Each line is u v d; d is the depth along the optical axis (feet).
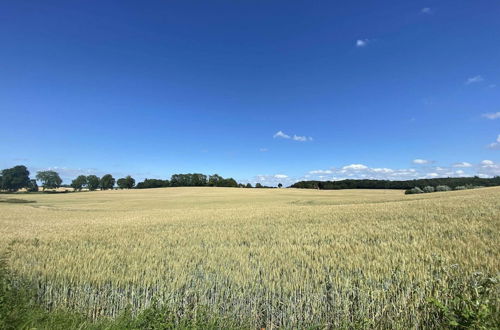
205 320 19.52
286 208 109.09
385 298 20.33
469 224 46.26
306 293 21.84
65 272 28.32
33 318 17.83
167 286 24.35
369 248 34.91
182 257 34.30
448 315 14.73
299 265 29.99
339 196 215.10
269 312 20.98
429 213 62.39
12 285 23.58
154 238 48.83
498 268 23.41
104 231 58.75
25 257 35.58
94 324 18.86
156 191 321.93
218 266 30.14
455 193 147.95
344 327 17.93
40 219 95.45
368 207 88.28
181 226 64.75
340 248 36.01
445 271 23.41
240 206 144.25
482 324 13.58
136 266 30.27
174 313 20.43
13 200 222.89
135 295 23.50
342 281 23.95
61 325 18.08
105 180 449.06
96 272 28.96
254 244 41.68
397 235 42.57
